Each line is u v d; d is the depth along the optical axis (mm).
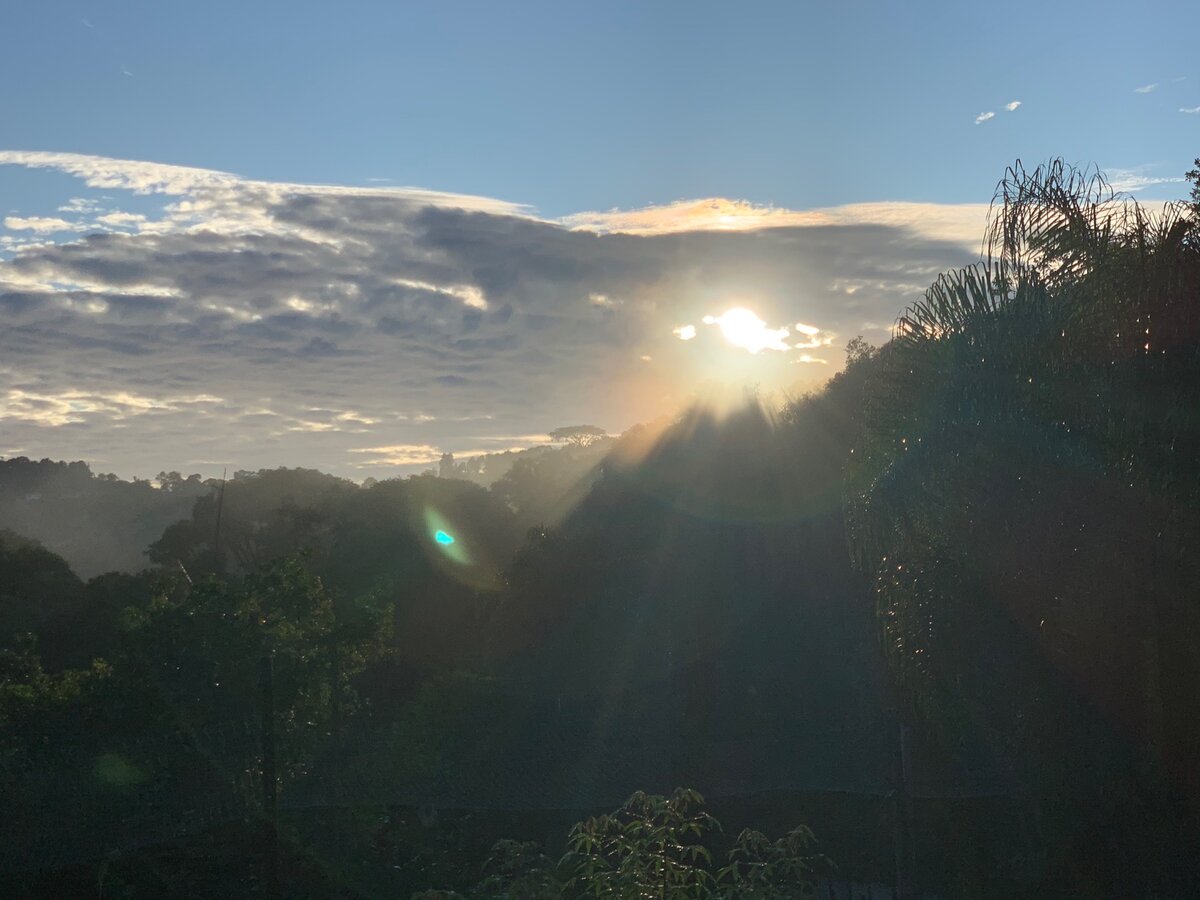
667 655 16484
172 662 11281
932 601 7051
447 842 11234
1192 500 6102
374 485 49156
